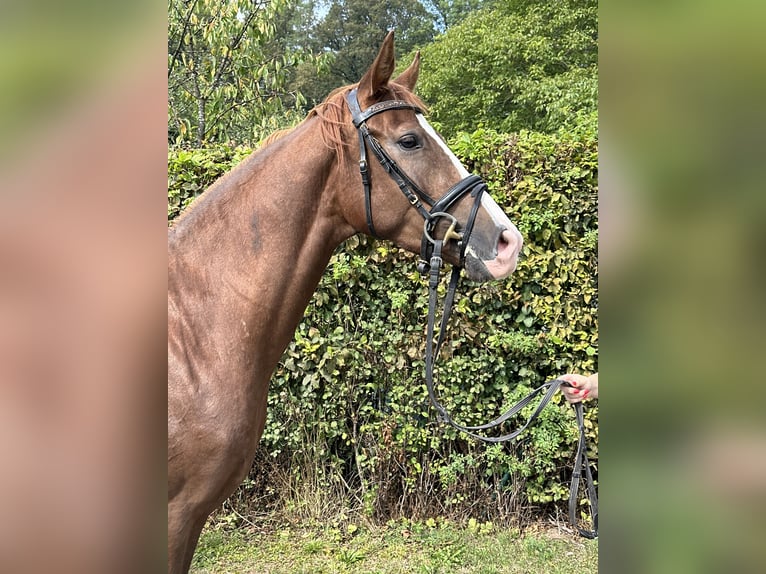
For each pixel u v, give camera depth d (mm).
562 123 9719
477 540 2973
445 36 14680
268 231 1461
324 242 1554
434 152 1521
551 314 2984
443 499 3174
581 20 11438
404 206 1516
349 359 3043
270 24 5305
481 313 3010
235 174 1523
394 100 1524
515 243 1491
